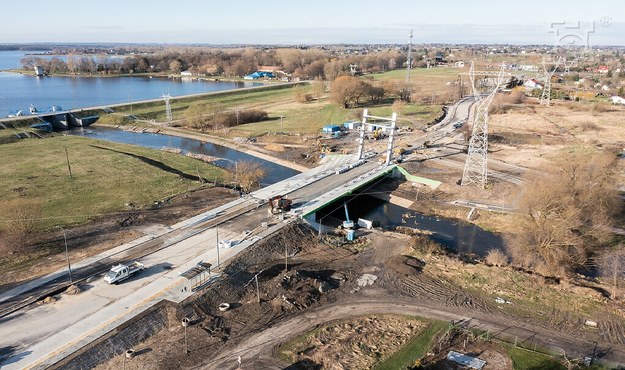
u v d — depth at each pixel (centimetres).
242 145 14675
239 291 6022
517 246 7238
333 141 14488
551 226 6856
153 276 6166
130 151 13425
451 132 15212
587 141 13625
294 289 6066
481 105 12781
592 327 5388
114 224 8000
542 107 19175
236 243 7144
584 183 7681
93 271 6297
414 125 16350
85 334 4953
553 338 5191
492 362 4800
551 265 6738
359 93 19725
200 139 15825
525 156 12306
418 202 9788
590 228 7469
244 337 5141
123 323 5147
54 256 6800
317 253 7294
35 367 4459
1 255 6812
